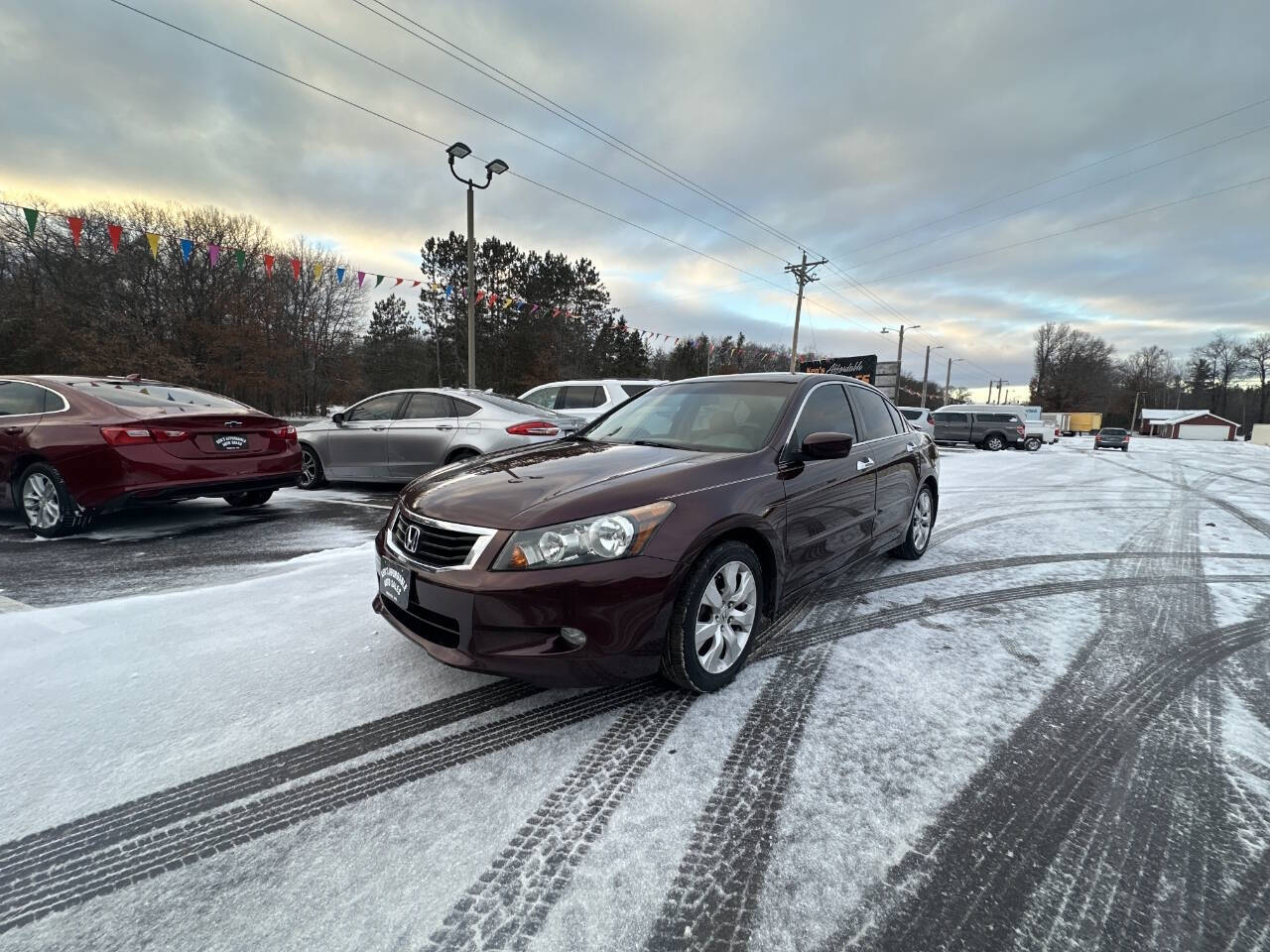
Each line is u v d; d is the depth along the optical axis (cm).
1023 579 422
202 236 3016
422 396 714
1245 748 214
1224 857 161
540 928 136
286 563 420
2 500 502
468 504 230
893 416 449
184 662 263
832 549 327
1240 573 450
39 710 224
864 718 229
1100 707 241
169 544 474
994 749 211
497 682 250
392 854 157
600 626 209
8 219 2594
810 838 166
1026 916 141
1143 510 764
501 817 172
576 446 320
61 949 128
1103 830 171
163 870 151
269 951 129
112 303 2819
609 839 164
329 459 750
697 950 131
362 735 212
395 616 246
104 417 468
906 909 143
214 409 539
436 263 4047
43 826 165
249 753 200
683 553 222
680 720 225
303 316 3938
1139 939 135
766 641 301
